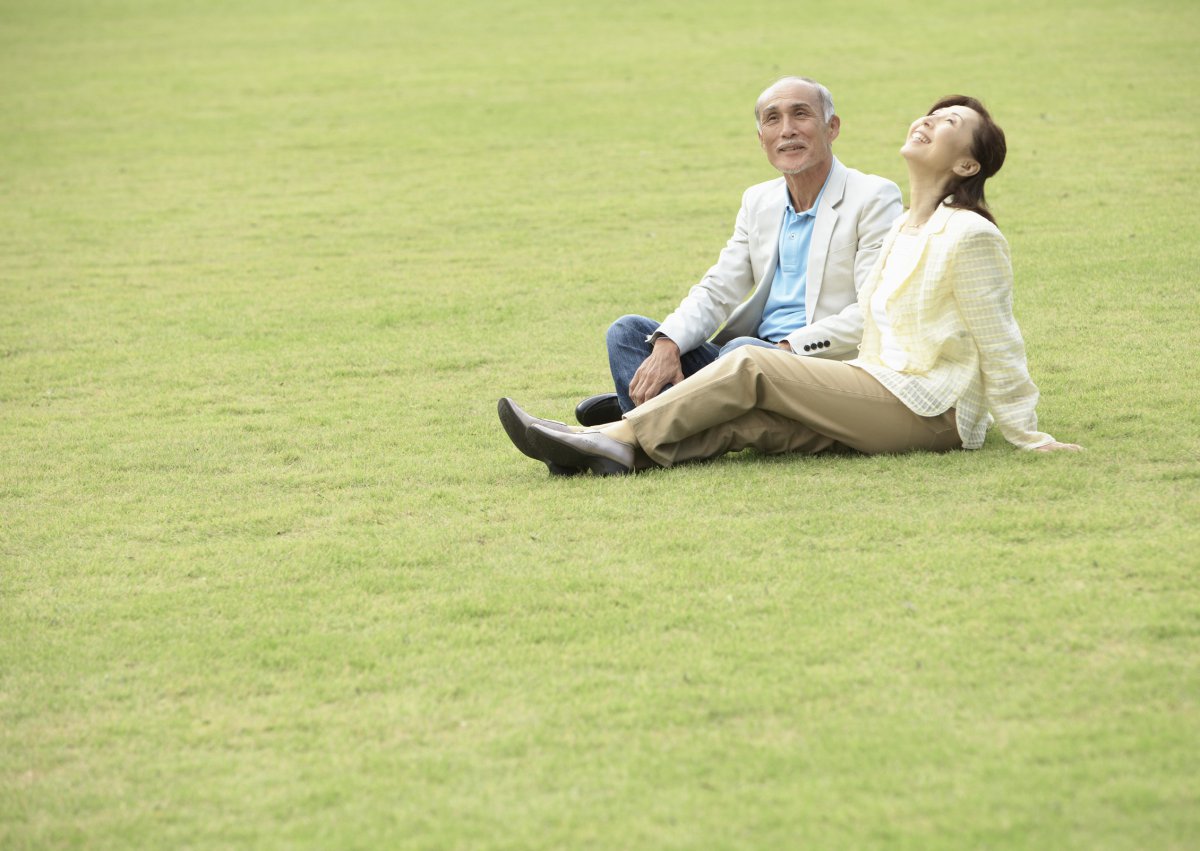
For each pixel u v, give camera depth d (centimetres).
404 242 1563
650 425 743
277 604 599
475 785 448
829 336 780
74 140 2345
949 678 495
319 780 457
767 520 661
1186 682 481
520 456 812
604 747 467
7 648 565
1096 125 1948
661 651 533
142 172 2067
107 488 785
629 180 1853
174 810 443
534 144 2152
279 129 2380
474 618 574
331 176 1991
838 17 3288
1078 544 606
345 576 627
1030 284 1183
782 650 526
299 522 708
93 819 440
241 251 1550
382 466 804
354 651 548
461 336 1155
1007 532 626
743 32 3181
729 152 2002
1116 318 1048
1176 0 3083
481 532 674
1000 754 446
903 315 746
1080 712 468
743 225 845
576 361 1058
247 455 841
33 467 832
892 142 1956
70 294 1369
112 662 550
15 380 1066
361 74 2939
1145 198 1503
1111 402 827
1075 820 409
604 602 580
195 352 1138
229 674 535
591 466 753
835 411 737
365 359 1092
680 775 447
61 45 3538
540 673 521
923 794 428
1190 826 402
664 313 1208
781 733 468
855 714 477
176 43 3519
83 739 491
